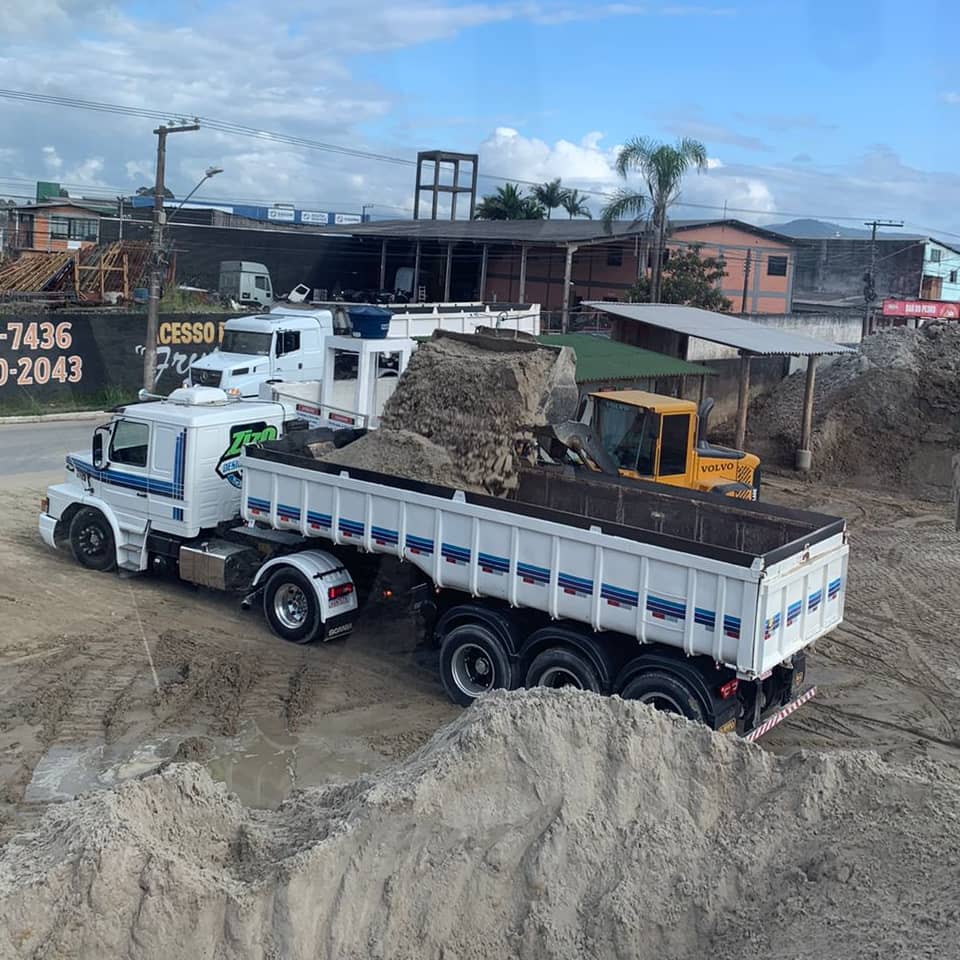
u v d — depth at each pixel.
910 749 9.77
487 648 9.94
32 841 5.81
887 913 5.55
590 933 5.75
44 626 11.50
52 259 38.12
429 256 50.88
